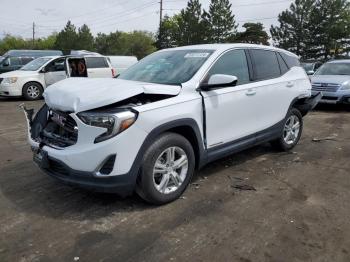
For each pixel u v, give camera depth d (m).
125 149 3.70
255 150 6.45
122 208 4.11
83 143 3.74
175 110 4.09
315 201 4.34
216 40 50.12
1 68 17.81
